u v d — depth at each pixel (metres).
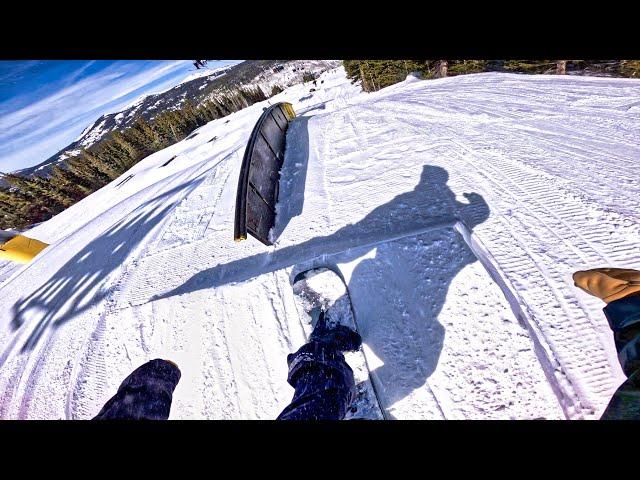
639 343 0.96
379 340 2.38
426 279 2.66
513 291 2.33
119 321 3.94
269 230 4.10
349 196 4.23
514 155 3.95
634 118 4.29
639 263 2.25
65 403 3.25
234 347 2.93
